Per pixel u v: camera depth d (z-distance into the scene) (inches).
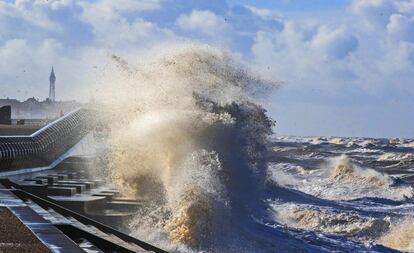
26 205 508.1
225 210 838.5
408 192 1893.5
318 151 4188.0
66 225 419.5
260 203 1080.2
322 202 1427.2
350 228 1153.4
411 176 2770.7
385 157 3651.6
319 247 864.9
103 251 364.2
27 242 347.6
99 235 429.4
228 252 751.1
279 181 1772.9
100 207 832.3
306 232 953.5
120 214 783.7
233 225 853.8
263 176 1144.2
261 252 772.6
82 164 1362.0
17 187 815.1
